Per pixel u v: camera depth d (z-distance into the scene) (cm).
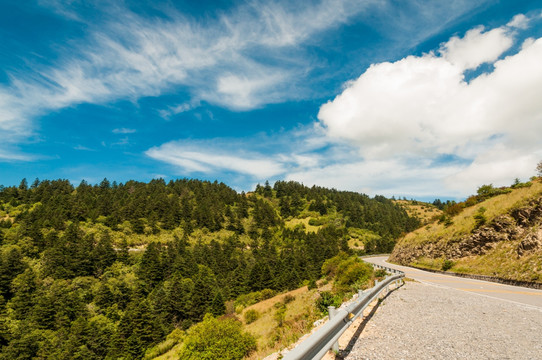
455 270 2938
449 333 598
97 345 4488
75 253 8600
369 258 7838
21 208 15212
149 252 8962
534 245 2097
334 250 9844
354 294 1273
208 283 7469
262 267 7319
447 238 3766
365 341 538
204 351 1727
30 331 4847
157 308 5797
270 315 3378
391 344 515
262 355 675
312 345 327
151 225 13400
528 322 722
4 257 7681
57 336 4819
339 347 507
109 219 13475
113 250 9281
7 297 6366
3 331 4575
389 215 18700
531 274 1830
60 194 18225
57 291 6250
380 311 873
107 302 6262
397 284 1684
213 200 19575
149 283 7681
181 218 15525
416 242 4772
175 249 10681
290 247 13262
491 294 1323
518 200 2900
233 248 12238
